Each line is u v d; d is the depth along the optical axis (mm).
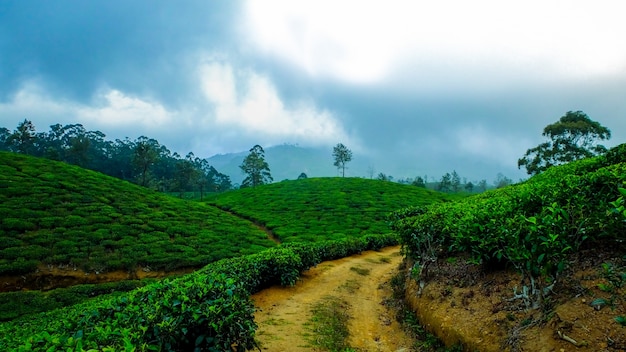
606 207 5512
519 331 5723
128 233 27891
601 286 4961
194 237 30297
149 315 4887
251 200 56844
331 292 13344
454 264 10531
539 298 5867
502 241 6676
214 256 26203
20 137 74500
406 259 17078
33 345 4309
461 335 6859
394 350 7844
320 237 34156
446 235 9836
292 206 50875
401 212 16484
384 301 12195
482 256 8070
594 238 5711
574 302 5434
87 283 21141
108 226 28172
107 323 4969
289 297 12586
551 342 5035
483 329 6555
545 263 5590
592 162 13320
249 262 13219
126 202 35281
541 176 16156
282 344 7840
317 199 55031
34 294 17828
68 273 21312
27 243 22984
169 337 4770
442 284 9555
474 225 7762
